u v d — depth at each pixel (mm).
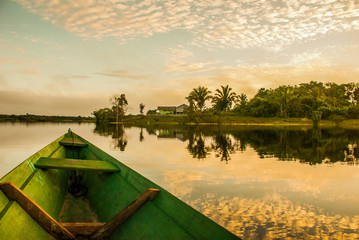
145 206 2861
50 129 33406
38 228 2775
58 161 4312
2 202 2574
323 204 5145
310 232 3941
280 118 51625
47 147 5488
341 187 6340
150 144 15938
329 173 7840
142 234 2607
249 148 14102
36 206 2742
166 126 44500
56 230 2740
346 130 30438
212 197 5539
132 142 17109
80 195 4824
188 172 7953
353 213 4672
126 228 2816
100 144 15773
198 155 11500
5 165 9281
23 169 3586
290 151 12898
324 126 41719
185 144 16062
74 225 3131
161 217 2580
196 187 6297
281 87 57594
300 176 7473
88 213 4281
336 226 4148
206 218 2162
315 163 9539
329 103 54969
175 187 6297
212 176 7430
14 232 2393
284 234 3859
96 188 4574
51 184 4277
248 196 5621
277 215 4566
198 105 58469
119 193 3770
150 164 9258
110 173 4379
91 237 2738
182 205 2475
